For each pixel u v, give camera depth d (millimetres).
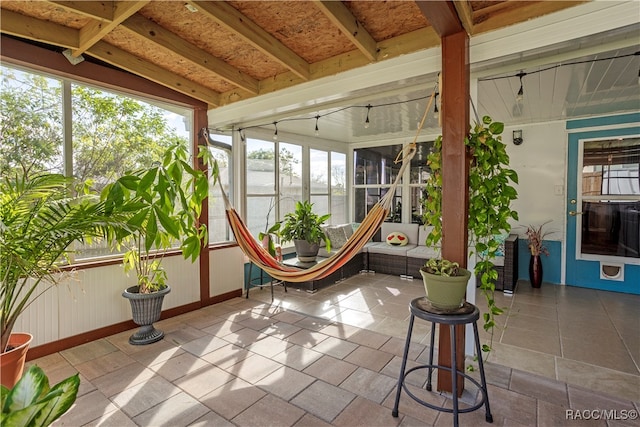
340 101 3383
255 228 4840
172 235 2428
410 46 2533
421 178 5926
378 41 2664
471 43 2219
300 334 3102
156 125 3557
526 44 2064
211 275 4008
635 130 4195
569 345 2812
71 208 2086
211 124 3963
